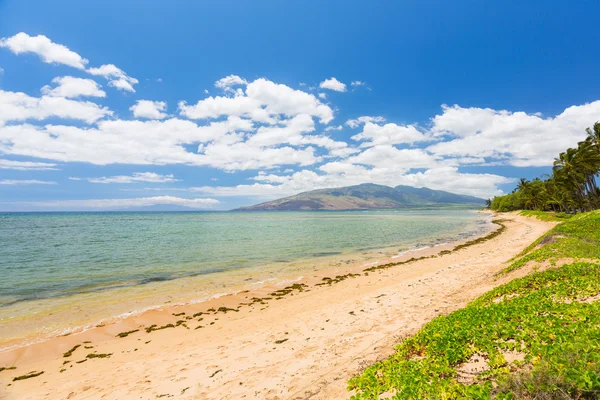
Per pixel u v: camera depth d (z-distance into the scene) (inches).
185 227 3713.1
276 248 1775.3
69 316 711.7
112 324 667.4
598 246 816.3
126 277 1078.4
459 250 1571.1
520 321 354.3
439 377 288.5
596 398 193.9
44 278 1061.8
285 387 367.6
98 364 497.4
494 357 289.6
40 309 754.8
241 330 617.6
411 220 5123.0
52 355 533.6
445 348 341.7
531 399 211.8
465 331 371.2
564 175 2800.2
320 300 804.6
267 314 713.0
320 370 402.0
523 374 235.3
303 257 1471.5
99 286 964.6
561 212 3491.6
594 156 2357.3
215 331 621.6
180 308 766.5
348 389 329.4
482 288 741.3
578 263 623.5
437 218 5802.2
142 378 439.2
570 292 439.5
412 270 1121.4
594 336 261.7
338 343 495.8
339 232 2864.2
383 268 1190.9
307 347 494.0
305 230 3142.2
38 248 1775.3
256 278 1065.5
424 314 598.5
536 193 4330.7
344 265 1277.1
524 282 582.2
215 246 1866.4
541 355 258.8
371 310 668.7
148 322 679.1
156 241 2133.4
